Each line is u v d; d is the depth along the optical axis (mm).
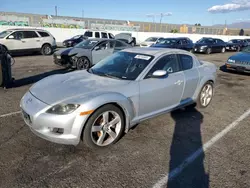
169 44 15648
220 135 3668
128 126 3357
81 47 9703
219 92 6500
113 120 3148
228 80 8203
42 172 2543
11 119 3973
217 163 2857
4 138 3273
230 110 4957
